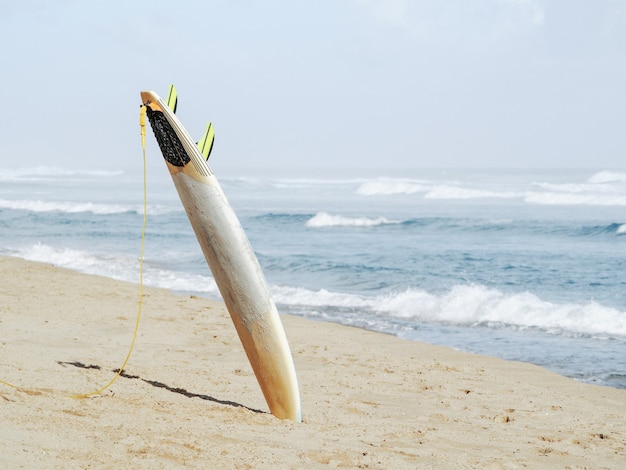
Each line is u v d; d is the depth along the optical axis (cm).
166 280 1652
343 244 2470
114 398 557
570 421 665
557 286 1642
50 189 5766
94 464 384
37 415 459
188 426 491
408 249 2314
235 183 5934
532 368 938
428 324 1257
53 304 1132
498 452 536
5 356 690
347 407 650
